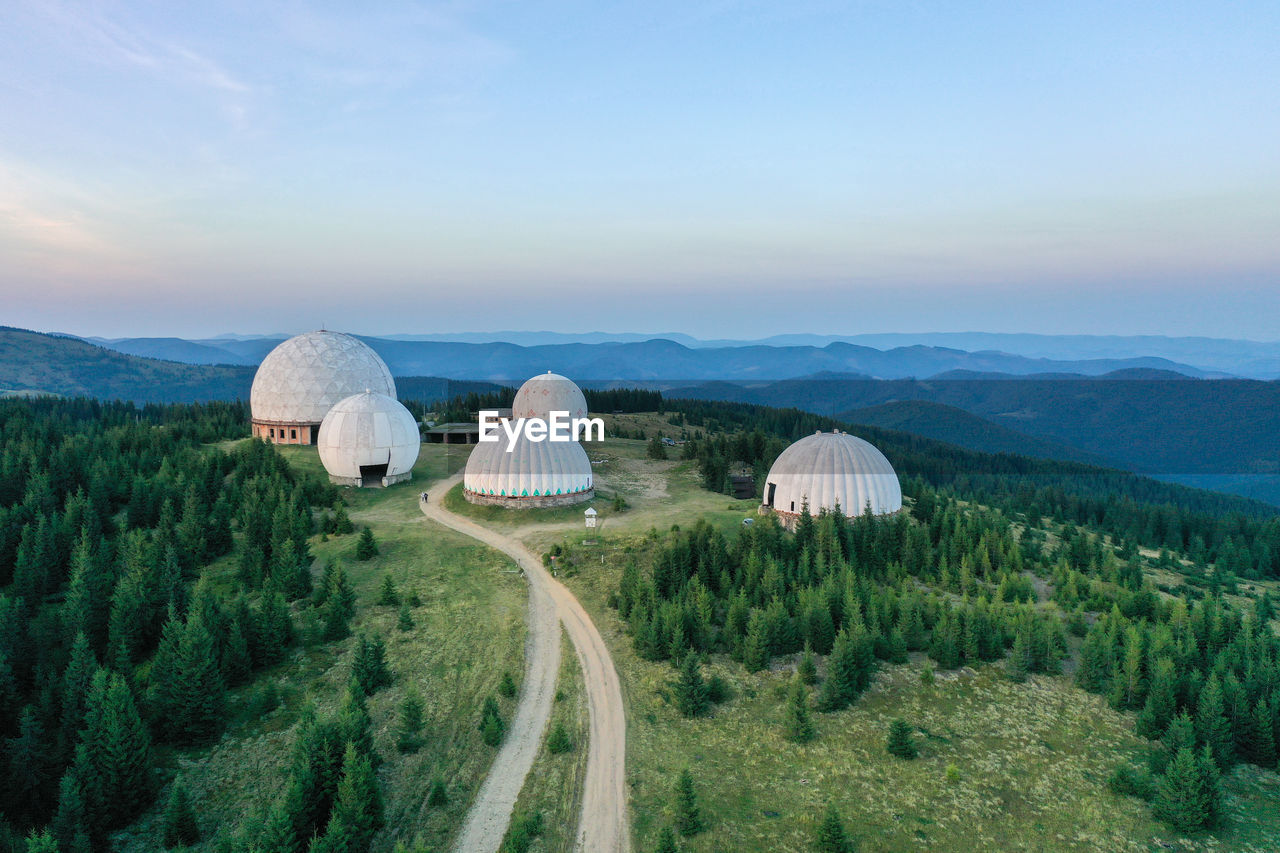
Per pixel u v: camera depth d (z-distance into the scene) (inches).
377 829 1368.1
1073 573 2539.4
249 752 1620.3
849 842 1278.3
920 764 1514.5
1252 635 2069.4
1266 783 1489.9
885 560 2682.1
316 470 4072.3
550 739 1588.3
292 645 2064.5
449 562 2748.5
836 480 3134.8
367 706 1766.7
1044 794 1423.5
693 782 1461.6
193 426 4913.9
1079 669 1841.8
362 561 2748.5
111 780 1396.4
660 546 2662.4
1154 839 1300.4
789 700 1678.2
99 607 2066.9
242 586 2429.9
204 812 1446.9
